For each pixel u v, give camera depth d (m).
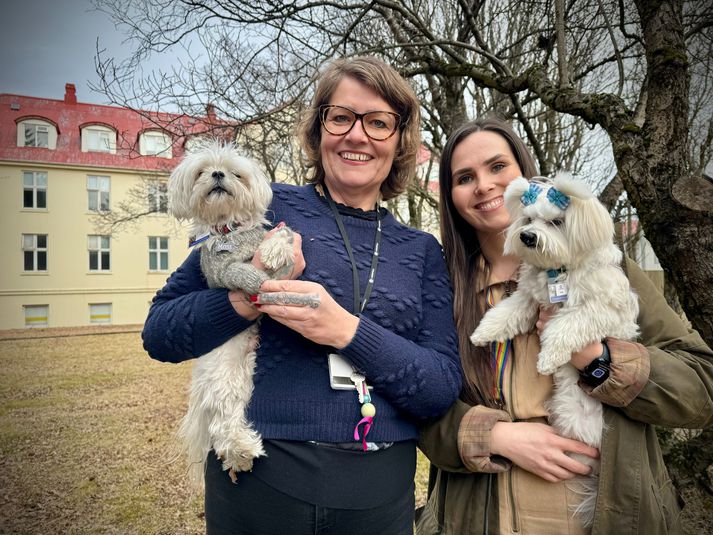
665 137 2.04
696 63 3.75
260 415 1.46
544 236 1.60
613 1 3.96
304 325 1.38
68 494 4.25
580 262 1.65
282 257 1.49
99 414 6.60
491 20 5.27
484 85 4.02
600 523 1.46
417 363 1.51
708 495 2.30
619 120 2.32
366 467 1.44
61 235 21.09
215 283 1.59
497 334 1.74
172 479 4.52
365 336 1.43
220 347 1.73
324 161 1.81
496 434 1.59
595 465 1.61
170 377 9.02
